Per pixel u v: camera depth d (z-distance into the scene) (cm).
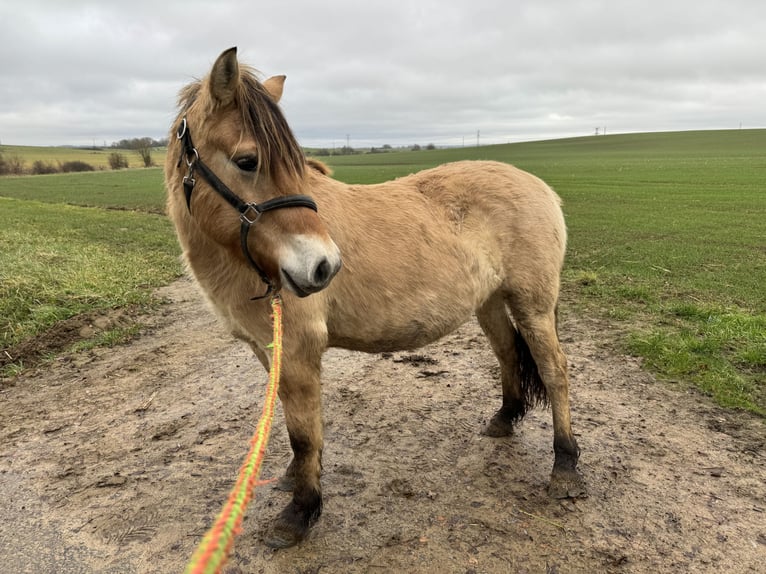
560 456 356
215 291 293
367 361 591
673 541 302
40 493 361
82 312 736
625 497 342
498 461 390
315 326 291
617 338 623
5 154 8206
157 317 764
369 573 286
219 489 362
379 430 438
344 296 310
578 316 714
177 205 284
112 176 4866
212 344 656
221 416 470
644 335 616
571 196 2302
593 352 587
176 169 273
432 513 333
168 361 603
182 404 495
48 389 533
